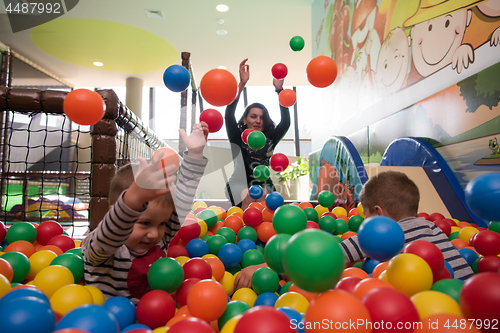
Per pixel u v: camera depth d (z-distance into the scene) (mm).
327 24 4984
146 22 5789
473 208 701
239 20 5805
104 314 610
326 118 5055
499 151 1798
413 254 869
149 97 8727
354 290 751
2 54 5598
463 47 2131
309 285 588
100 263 1003
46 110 1854
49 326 593
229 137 2652
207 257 1352
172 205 993
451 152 2195
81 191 6969
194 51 6816
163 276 930
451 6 2266
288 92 2189
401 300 618
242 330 541
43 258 1300
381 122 3197
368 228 812
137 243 1010
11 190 5754
